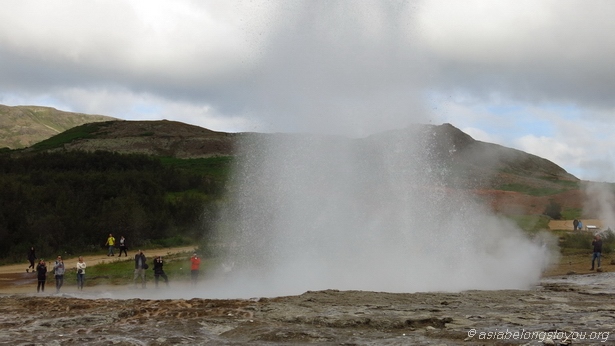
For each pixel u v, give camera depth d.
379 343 13.86
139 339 14.68
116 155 81.06
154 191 64.62
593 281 25.61
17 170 70.88
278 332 14.89
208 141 124.00
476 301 19.14
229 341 14.41
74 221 51.59
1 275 36.47
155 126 136.88
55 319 17.14
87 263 40.25
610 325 15.01
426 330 15.05
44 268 28.28
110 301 20.12
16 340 14.77
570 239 41.62
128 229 51.38
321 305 18.23
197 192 68.81
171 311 17.72
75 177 64.38
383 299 19.44
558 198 68.50
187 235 54.41
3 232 46.88
